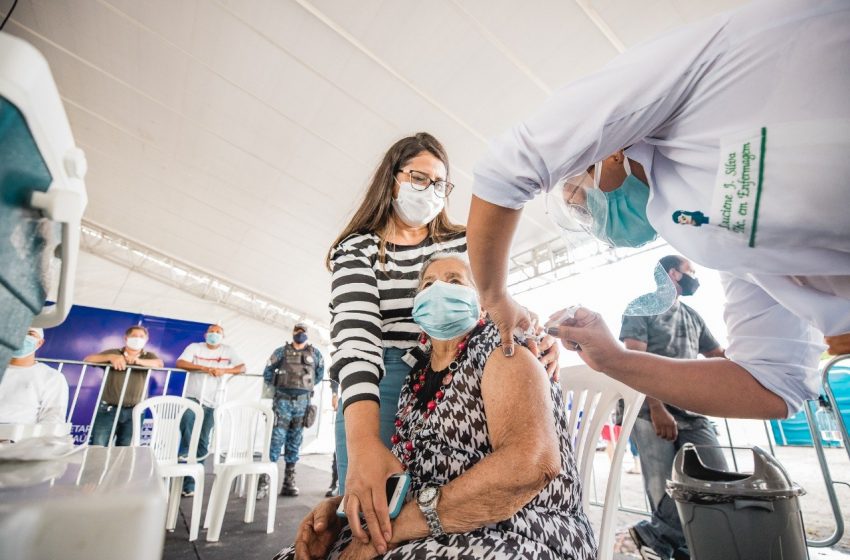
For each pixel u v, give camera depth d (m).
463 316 0.90
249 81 5.05
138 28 4.83
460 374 0.87
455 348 0.95
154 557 0.28
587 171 0.86
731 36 0.61
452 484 0.72
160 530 0.29
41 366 2.92
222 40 4.64
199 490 3.00
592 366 1.12
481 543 0.68
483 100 4.32
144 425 6.32
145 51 5.14
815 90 0.57
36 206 0.34
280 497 4.31
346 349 1.01
